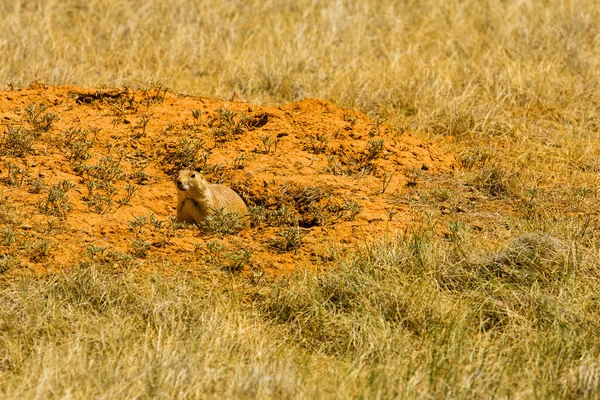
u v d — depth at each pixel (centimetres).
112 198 3003
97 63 4691
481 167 3375
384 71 4525
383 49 5075
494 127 3997
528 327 2219
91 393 1889
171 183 3216
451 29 5534
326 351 2180
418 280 2403
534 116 4166
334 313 2286
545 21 5384
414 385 1955
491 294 2372
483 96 4284
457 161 3462
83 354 2036
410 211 2936
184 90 4391
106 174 3162
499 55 4881
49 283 2328
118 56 4862
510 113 4109
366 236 2700
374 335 2173
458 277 2448
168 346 2059
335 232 2736
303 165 3297
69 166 3195
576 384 1988
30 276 2391
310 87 4409
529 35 5181
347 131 3594
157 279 2369
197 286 2394
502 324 2277
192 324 2198
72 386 1902
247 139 3484
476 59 4850
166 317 2211
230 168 3278
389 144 3544
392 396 1920
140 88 4031
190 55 4938
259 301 2359
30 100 3675
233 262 2506
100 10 5691
